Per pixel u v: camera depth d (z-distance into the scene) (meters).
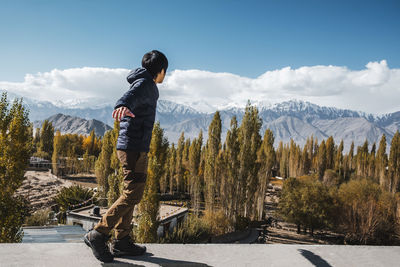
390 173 62.44
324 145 84.06
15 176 12.52
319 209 41.06
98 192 40.16
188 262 2.08
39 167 81.50
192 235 23.64
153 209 17.28
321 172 82.88
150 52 2.38
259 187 48.19
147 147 2.27
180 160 66.25
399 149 61.69
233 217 38.12
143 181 2.22
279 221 51.53
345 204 40.88
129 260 2.08
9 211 11.98
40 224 26.14
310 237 42.09
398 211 38.09
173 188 67.31
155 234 17.45
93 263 1.94
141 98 2.12
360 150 83.44
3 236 11.07
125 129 2.20
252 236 37.34
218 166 39.66
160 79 2.42
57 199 34.62
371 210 37.81
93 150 111.69
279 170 113.06
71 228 12.88
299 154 91.62
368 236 37.59
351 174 80.31
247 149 38.84
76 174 79.56
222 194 39.25
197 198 42.94
